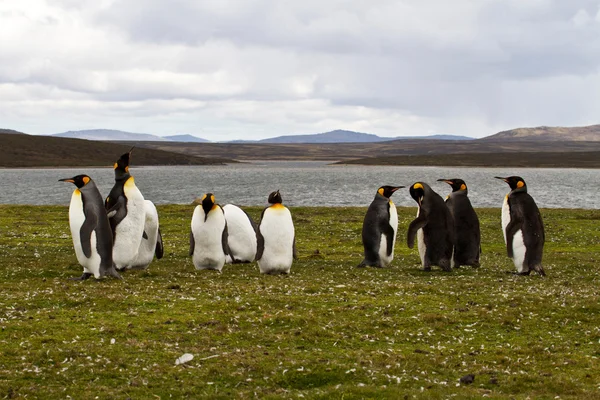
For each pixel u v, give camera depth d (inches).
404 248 823.7
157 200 2309.3
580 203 2228.1
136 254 552.1
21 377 281.1
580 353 334.3
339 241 869.2
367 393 267.4
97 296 427.2
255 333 355.3
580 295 458.6
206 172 5595.5
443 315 396.8
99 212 498.0
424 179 4256.9
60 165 6707.7
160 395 266.1
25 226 955.3
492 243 869.8
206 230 567.2
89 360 302.0
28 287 459.8
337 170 6392.7
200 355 316.2
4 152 7022.6
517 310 412.5
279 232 557.6
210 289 466.3
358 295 456.1
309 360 310.0
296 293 461.4
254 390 273.6
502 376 297.0
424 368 306.8
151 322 367.9
